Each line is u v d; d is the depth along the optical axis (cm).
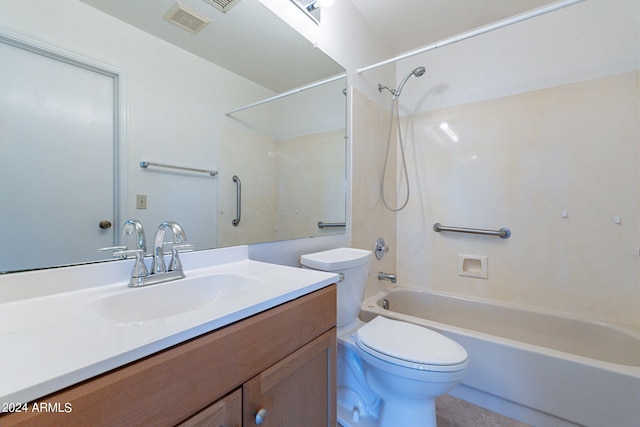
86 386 39
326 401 88
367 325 129
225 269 102
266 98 130
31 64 68
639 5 151
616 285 157
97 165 80
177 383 49
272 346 69
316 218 156
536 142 178
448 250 212
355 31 182
